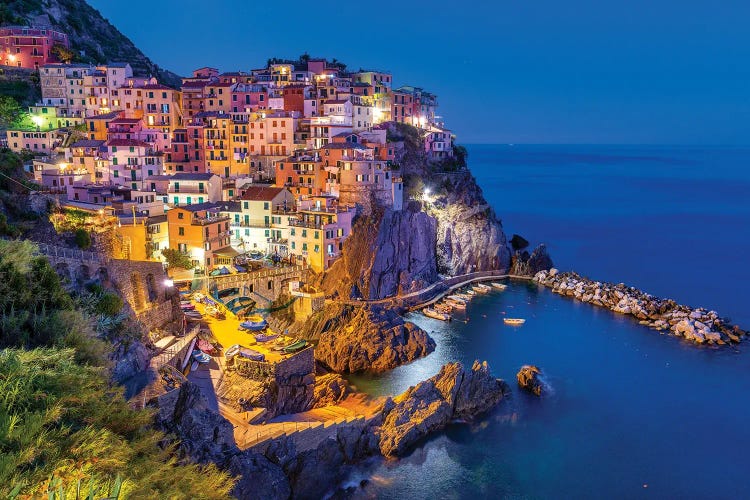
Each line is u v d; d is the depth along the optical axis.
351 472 63.69
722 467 66.19
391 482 62.47
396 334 92.75
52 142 136.62
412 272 121.38
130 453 30.25
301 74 176.88
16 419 24.92
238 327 85.31
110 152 126.06
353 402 76.31
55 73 153.88
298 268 105.00
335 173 121.31
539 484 62.81
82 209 86.31
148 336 66.44
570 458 67.19
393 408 71.75
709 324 105.81
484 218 150.50
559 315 115.12
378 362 88.75
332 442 63.75
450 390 73.50
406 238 120.81
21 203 69.94
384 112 170.88
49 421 27.12
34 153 134.50
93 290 59.53
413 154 151.12
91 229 76.88
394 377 85.81
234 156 139.88
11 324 39.75
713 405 79.56
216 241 105.56
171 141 142.00
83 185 108.31
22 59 166.62
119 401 36.06
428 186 144.62
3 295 41.53
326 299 104.94
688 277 145.50
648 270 152.12
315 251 108.12
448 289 128.62
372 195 119.44
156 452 34.88
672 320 108.75
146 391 52.38
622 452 68.62
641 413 77.06
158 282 73.38
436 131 168.88
